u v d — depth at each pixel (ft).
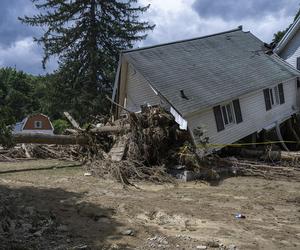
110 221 36.09
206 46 96.22
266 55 103.45
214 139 74.49
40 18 128.47
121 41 129.80
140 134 62.85
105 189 50.67
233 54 97.25
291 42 107.45
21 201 41.73
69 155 77.10
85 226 34.19
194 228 35.14
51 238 30.40
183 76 79.77
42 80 137.08
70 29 127.95
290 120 96.22
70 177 58.39
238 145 77.36
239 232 34.42
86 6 127.34
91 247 29.01
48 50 129.18
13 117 34.83
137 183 56.39
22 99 233.76
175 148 64.18
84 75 127.65
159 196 47.96
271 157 72.84
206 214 39.73
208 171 60.90
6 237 29.40
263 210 42.60
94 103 123.65
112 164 60.85
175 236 32.55
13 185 51.31
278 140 91.35
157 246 29.94
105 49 129.18
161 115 64.54
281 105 94.27
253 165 66.13
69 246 28.84
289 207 44.32
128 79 85.46
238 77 86.89
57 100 129.29
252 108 85.05
